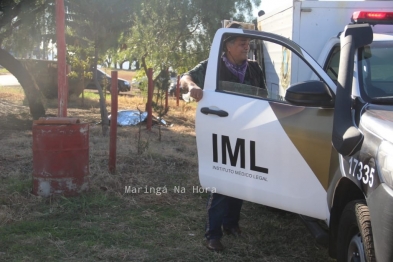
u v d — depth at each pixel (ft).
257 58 21.53
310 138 11.88
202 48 46.60
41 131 18.28
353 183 10.55
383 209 8.65
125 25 33.65
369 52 12.25
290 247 15.34
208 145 13.71
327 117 11.70
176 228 16.51
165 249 14.80
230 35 13.83
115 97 21.49
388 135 9.02
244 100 13.11
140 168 22.93
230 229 16.03
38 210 17.53
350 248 10.60
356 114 10.84
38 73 53.47
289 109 12.35
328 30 17.84
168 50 46.91
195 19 45.68
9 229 15.74
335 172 11.24
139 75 53.62
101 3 31.12
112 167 21.72
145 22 43.45
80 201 18.34
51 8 34.30
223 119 13.30
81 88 55.06
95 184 20.22
